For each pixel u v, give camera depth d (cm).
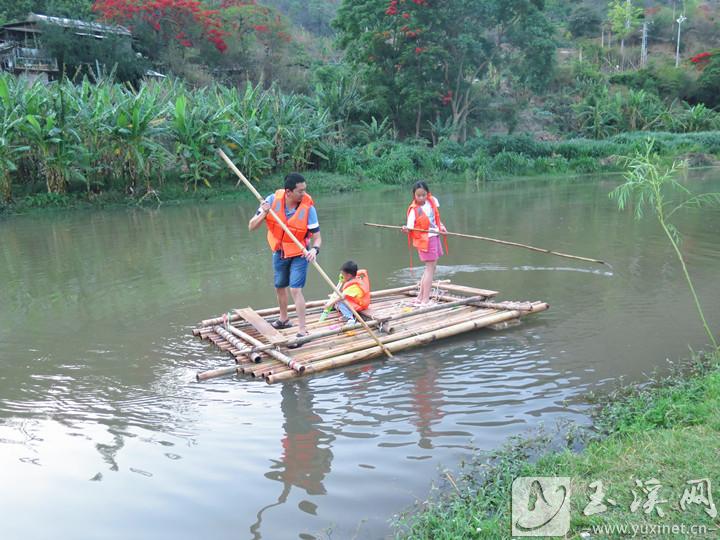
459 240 1037
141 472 349
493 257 887
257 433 389
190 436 387
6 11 2897
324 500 317
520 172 2588
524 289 703
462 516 289
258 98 2264
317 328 564
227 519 305
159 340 570
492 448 360
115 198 1828
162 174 1934
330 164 2392
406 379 465
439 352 518
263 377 475
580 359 488
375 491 323
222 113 1945
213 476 343
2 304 711
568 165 2677
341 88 2728
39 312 673
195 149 1916
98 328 611
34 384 475
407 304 627
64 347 557
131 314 655
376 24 2803
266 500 319
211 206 1739
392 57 2870
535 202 1577
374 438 378
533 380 453
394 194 1967
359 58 2856
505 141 2761
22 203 1708
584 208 1402
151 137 1864
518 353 508
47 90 1758
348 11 2853
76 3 3056
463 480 327
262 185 2105
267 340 536
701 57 4162
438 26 2672
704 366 453
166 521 305
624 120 3375
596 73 3941
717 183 1908
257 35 3531
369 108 2819
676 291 664
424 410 412
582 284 712
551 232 1077
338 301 578
